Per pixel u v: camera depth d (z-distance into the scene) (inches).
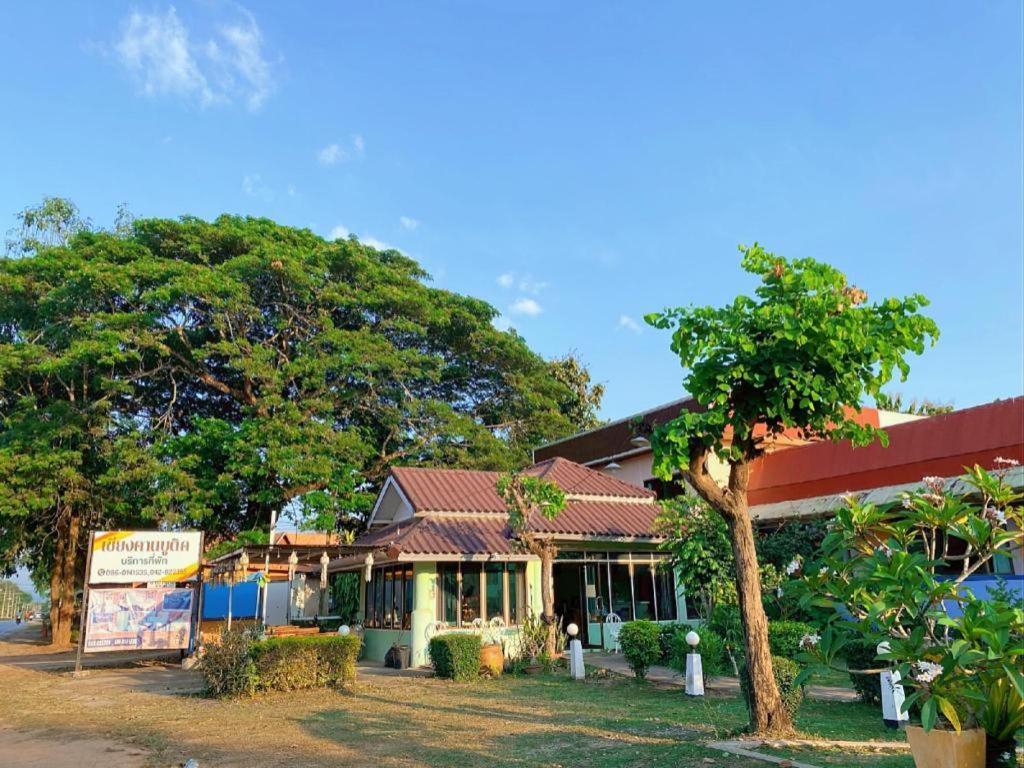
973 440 658.2
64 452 991.0
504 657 637.3
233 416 1280.8
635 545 823.1
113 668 776.9
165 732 394.3
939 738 208.5
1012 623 199.9
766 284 322.0
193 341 1128.2
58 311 1060.5
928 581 217.8
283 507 1105.4
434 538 700.0
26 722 449.7
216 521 1089.4
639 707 433.7
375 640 783.7
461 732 370.6
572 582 824.9
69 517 1163.9
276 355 1143.0
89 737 389.7
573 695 492.1
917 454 703.1
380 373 1147.9
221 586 1209.4
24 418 1032.2
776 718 318.3
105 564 729.6
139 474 975.6
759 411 321.1
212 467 1039.0
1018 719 210.5
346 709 453.1
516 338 1385.3
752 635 326.3
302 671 534.3
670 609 831.1
